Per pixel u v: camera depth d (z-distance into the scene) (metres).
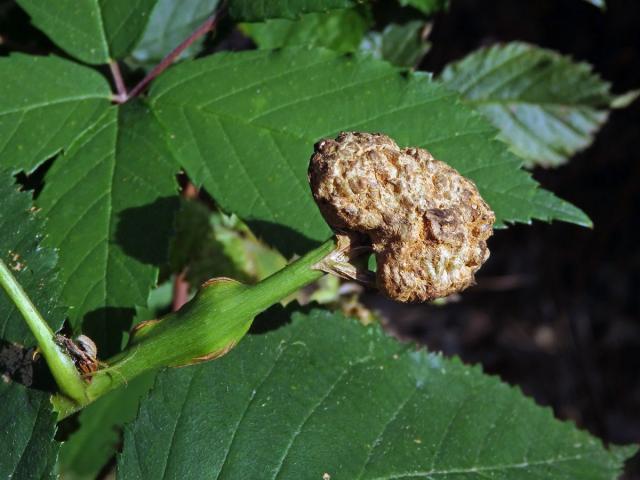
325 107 0.15
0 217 0.14
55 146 0.15
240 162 0.15
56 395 0.12
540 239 0.49
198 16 0.19
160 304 0.21
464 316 0.50
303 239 0.14
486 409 0.15
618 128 0.42
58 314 0.13
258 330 0.15
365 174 0.11
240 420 0.14
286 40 0.19
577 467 0.15
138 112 0.15
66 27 0.16
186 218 0.20
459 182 0.12
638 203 0.45
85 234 0.14
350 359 0.15
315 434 0.14
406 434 0.15
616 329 0.49
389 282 0.11
